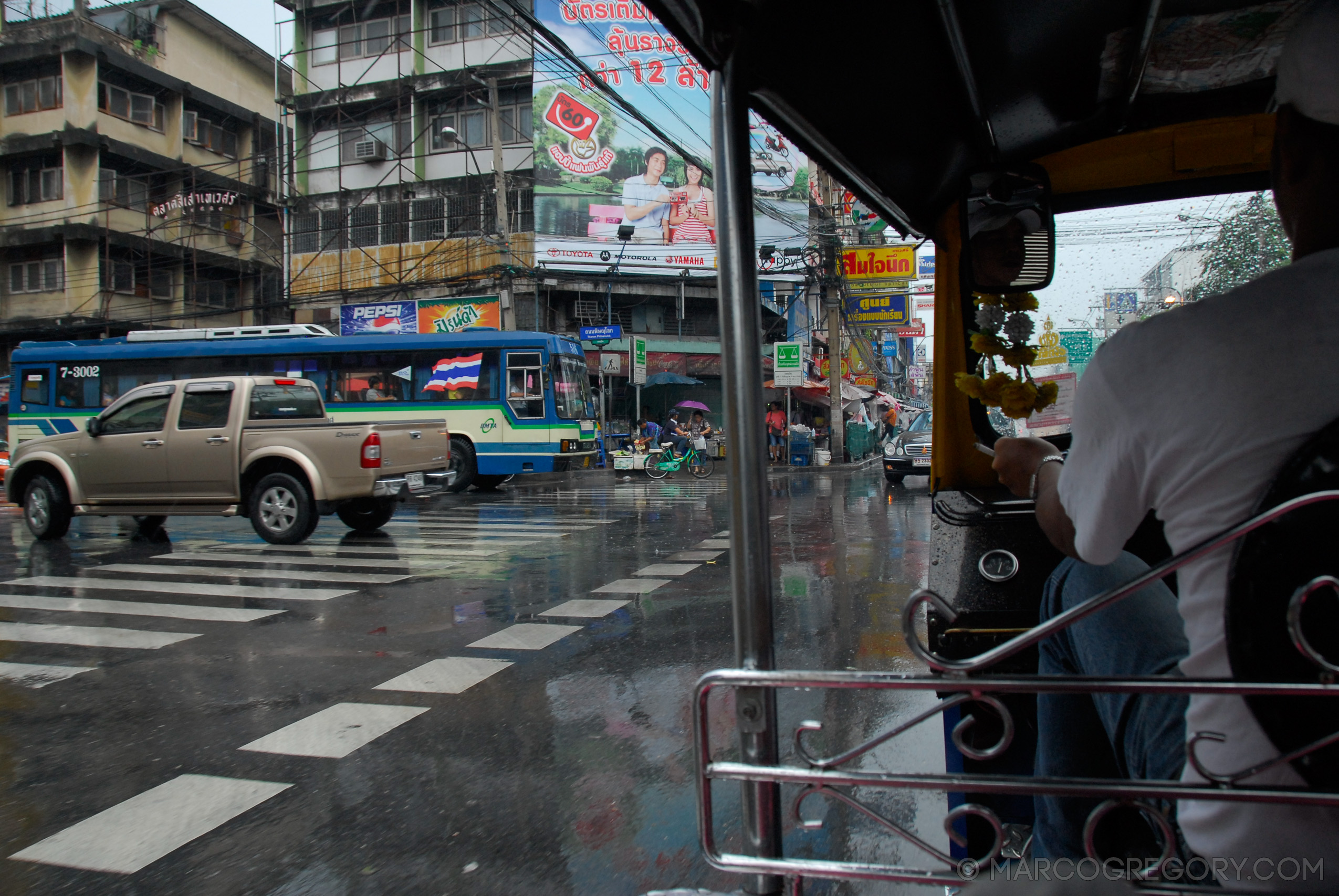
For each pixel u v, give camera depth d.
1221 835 1.06
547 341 15.20
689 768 3.22
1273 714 1.00
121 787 3.12
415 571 7.45
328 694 4.16
